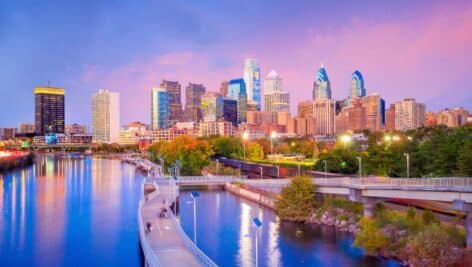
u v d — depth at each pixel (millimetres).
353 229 90188
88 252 82000
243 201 132125
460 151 103875
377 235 74812
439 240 66875
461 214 80188
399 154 125125
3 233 96438
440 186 73812
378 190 85938
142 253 78938
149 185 152250
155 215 97750
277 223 99875
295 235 88750
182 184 159000
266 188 136500
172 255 67125
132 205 132000
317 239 85312
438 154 110875
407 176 106938
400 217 81625
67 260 77312
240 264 71688
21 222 107375
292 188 104875
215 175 181500
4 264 75312
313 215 101375
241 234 90500
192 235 90000
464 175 98875
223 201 132500
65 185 189125
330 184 100625
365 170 131625
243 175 183125
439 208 89938
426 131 191750
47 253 81562
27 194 159125
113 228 100500
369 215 88250
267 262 72312
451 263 63125
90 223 105812
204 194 147625
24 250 83312
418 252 67125
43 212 120500
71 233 96125
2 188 179250
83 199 145125
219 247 81375
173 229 84312
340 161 146625
